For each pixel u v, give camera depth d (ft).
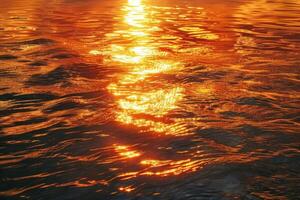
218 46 27.32
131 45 27.17
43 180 9.78
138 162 10.58
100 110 14.62
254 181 9.48
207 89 17.12
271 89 17.29
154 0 66.28
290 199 8.73
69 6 54.19
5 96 16.11
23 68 20.27
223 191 9.05
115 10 49.55
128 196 8.96
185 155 10.93
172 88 17.25
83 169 10.27
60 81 18.20
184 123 13.32
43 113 14.38
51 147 11.64
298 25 37.91
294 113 14.42
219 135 12.30
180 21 39.86
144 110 14.60
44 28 34.01
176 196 8.91
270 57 23.82
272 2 63.36
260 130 12.74
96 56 23.45
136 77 19.02
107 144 11.73
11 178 9.92
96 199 8.89
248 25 37.47
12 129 13.00
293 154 10.99
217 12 48.26
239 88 17.30
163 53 24.76
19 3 57.41
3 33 31.01
